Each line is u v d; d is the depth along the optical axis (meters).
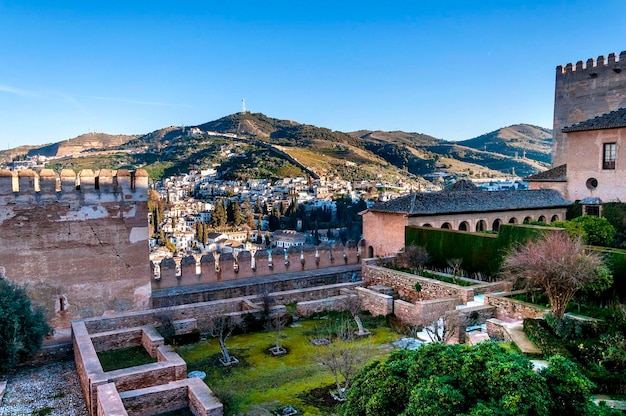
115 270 24.11
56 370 18.88
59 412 15.02
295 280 29.41
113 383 14.09
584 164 34.47
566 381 8.72
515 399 7.86
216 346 20.36
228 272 28.97
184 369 16.06
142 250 24.77
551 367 9.05
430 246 30.27
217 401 13.52
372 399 9.12
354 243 34.62
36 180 22.34
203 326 22.20
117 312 24.19
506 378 8.26
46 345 20.59
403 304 22.78
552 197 36.81
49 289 22.67
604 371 13.38
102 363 18.20
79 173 23.36
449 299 22.56
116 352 19.50
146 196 24.80
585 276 17.28
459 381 8.62
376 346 19.78
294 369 17.67
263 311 22.50
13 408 15.28
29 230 22.16
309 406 14.70
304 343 20.52
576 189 35.31
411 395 8.52
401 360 9.98
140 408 13.89
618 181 32.09
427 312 21.62
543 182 38.91
